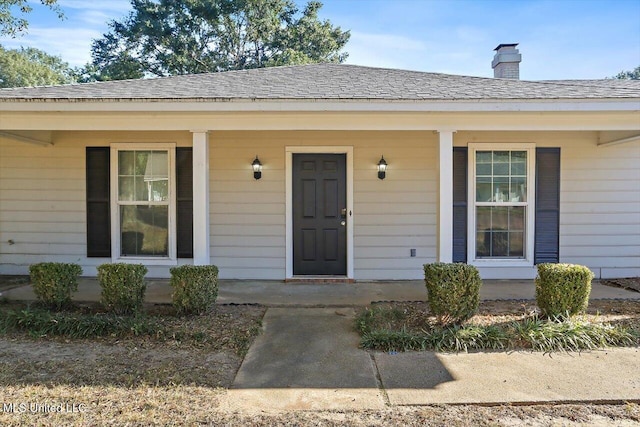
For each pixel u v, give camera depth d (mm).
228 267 7031
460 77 6715
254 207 6980
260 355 3783
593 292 6035
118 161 7023
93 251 7078
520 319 4562
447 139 5305
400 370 3457
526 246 6945
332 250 7031
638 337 4031
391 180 6941
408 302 5465
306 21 23750
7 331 4312
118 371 3418
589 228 6973
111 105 5039
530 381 3238
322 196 7000
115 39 22859
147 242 7105
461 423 2664
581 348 3895
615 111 5074
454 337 3979
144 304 5336
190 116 5297
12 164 7098
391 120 5309
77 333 4203
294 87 5762
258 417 2730
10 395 2996
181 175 6980
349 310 5180
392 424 2654
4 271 7152
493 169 6941
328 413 2787
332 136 6914
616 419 2715
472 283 4395
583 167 6945
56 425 2619
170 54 22312
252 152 6957
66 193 7090
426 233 6965
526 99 4984
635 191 6957
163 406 2859
